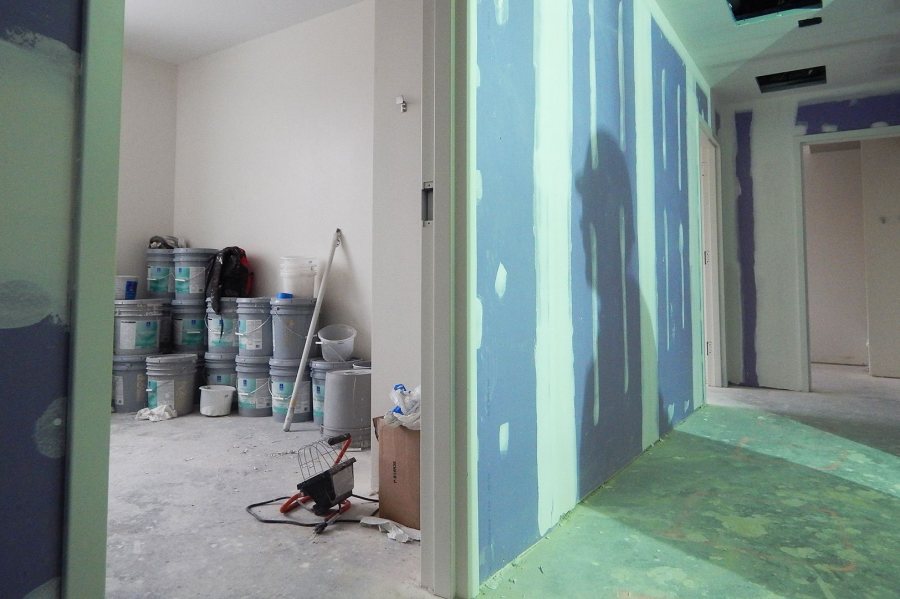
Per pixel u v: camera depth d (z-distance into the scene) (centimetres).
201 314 438
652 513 196
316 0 399
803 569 155
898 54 382
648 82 297
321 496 196
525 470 169
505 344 161
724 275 485
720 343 474
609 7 245
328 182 414
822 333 682
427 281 149
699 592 143
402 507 193
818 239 686
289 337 379
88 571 74
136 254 471
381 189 244
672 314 329
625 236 258
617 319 246
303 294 403
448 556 142
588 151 221
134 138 471
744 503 205
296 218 429
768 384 471
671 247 331
